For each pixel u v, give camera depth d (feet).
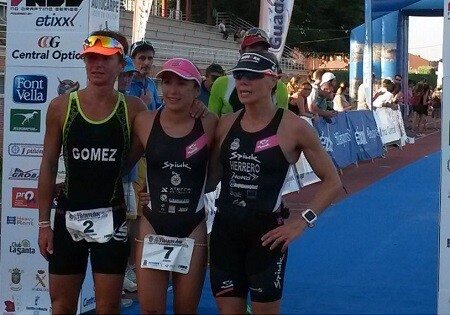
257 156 13.42
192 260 13.82
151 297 13.74
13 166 18.78
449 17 17.85
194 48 94.73
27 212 18.80
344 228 31.68
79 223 14.29
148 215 13.92
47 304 18.89
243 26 139.95
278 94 18.30
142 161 19.92
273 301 13.57
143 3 39.65
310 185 43.96
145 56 21.71
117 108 14.28
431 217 34.45
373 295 21.65
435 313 19.88
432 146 71.97
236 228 13.56
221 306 13.73
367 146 57.00
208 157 14.01
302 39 159.74
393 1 70.90
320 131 45.32
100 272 14.32
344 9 162.71
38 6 18.38
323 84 47.32
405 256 26.71
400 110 78.28
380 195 40.86
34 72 18.49
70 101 14.34
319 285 22.74
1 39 58.54
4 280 19.12
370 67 67.56
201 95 24.91
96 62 14.02
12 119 18.69
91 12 18.19
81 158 14.30
